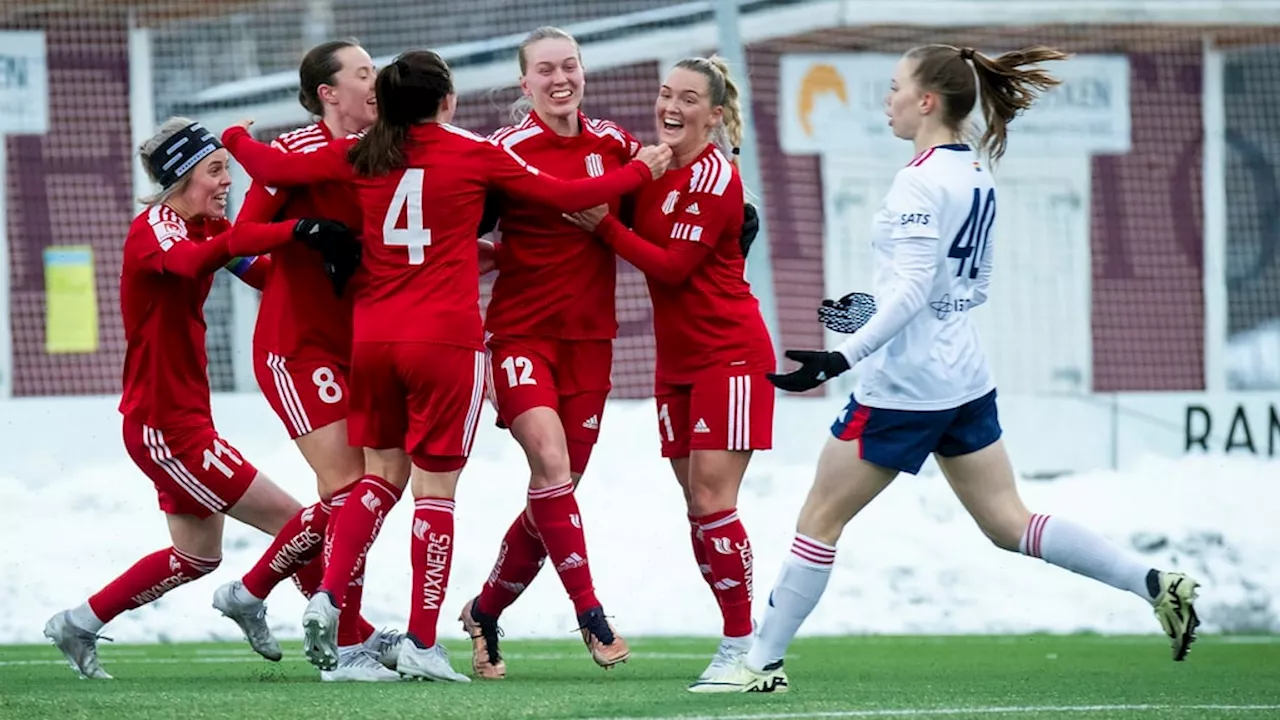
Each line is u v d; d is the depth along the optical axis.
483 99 59.00
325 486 22.64
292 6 58.62
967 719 17.67
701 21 58.31
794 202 59.91
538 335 22.62
